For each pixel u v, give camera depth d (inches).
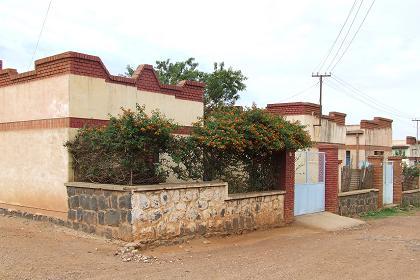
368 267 368.8
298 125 601.3
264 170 597.6
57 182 478.9
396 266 374.3
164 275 321.1
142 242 406.0
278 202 592.7
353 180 867.4
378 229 624.1
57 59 478.3
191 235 457.1
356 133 1278.3
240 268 350.9
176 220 440.5
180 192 445.4
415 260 401.4
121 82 525.7
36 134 506.3
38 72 503.5
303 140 594.9
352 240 511.5
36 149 506.3
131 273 323.6
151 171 461.4
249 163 575.8
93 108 490.6
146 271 331.9
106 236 421.1
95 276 310.5
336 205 743.1
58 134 478.3
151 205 416.5
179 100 614.2
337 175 748.0
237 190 558.3
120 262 356.5
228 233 504.4
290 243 483.2
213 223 484.4
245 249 440.5
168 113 595.8
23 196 524.7
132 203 400.5
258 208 554.6
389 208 949.8
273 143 542.9
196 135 495.2
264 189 595.2
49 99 490.0
